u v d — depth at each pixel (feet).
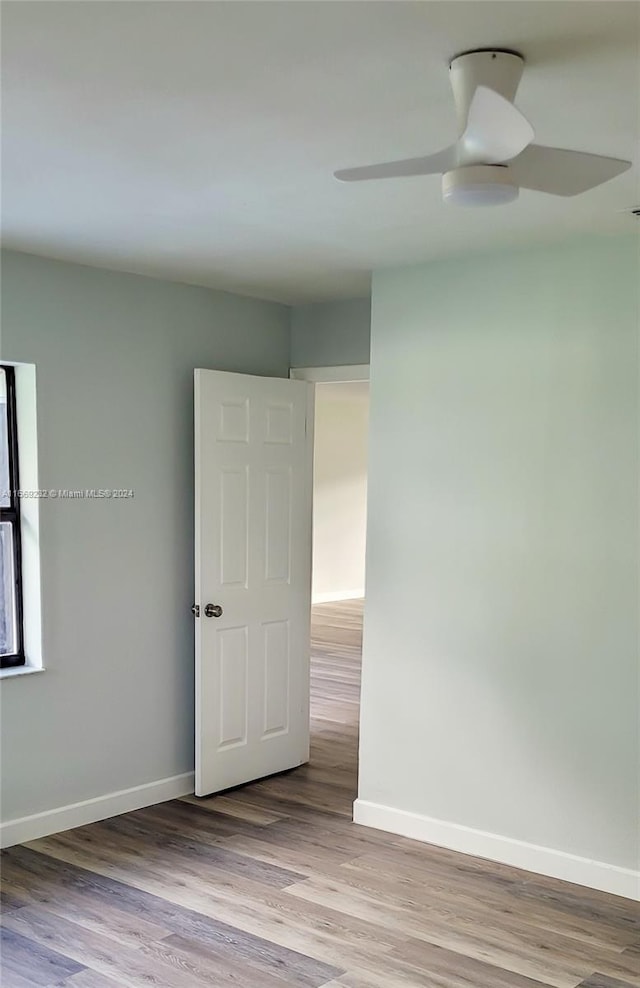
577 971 10.36
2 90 7.66
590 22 6.46
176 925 11.33
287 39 6.72
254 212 11.24
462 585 13.62
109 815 14.84
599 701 12.46
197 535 15.47
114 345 14.60
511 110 6.08
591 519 12.47
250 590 16.38
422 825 14.10
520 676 13.12
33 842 13.78
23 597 14.06
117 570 14.82
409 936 11.12
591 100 7.88
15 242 12.77
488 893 12.30
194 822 14.73
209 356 16.08
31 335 13.50
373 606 14.55
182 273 14.78
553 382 12.75
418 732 14.12
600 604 12.42
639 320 12.05
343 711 21.76
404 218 11.44
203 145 8.97
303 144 8.92
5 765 13.51
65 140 8.84
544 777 12.94
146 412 15.12
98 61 7.11
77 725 14.37
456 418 13.65
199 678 15.61
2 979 10.11
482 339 13.37
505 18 6.39
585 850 12.62
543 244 12.69
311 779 16.93
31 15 6.36
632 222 11.54
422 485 13.99
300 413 17.13
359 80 7.45
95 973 10.23
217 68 7.23
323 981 10.09
